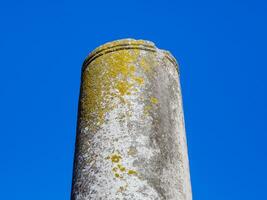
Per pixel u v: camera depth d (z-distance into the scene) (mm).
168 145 4867
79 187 4656
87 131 4953
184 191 4727
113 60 5289
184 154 5090
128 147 4664
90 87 5258
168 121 5047
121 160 4594
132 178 4488
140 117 4867
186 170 4988
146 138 4750
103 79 5188
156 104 5035
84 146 4879
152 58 5391
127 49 5363
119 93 5012
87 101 5184
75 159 5012
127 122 4820
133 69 5188
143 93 5031
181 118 5355
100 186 4512
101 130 4844
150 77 5199
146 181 4496
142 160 4609
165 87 5289
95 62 5414
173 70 5590
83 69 5602
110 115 4898
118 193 4418
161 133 4879
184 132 5348
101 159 4664
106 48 5422
